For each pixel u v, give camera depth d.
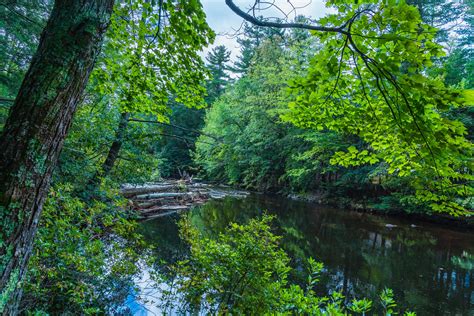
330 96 2.42
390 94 1.94
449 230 10.30
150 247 4.21
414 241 8.59
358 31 1.85
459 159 1.93
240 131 22.45
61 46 1.20
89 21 1.27
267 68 18.80
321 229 9.74
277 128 19.62
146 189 11.69
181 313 3.22
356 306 2.37
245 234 3.23
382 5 1.65
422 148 2.00
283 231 9.10
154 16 2.47
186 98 3.38
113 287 3.32
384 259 6.66
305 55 16.05
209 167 26.28
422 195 2.75
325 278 5.26
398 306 4.32
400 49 1.66
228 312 2.95
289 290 2.90
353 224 10.88
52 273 2.55
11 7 4.28
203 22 2.25
